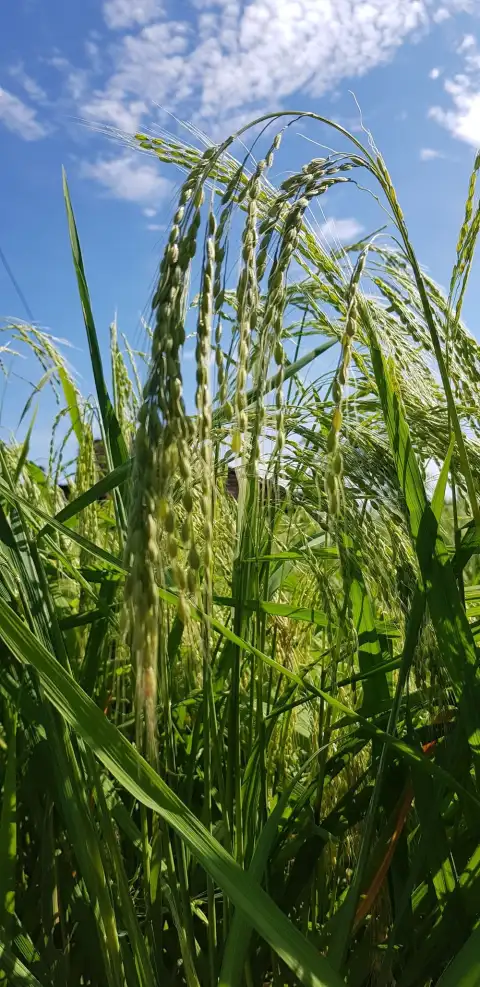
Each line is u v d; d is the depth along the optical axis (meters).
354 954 1.44
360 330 1.46
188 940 1.37
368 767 1.61
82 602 1.90
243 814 1.49
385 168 1.25
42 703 1.33
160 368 0.83
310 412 1.45
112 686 1.89
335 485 1.06
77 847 1.27
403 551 1.44
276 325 1.04
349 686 1.76
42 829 1.48
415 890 1.50
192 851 1.07
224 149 1.04
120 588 1.75
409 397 1.55
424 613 1.38
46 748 1.50
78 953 1.58
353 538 1.38
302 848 1.51
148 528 0.80
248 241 1.00
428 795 1.38
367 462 1.40
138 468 0.82
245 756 1.71
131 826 1.43
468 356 1.52
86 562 1.92
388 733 1.31
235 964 1.15
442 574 1.32
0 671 1.48
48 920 1.45
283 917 1.05
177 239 0.91
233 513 1.68
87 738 1.04
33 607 1.39
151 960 1.41
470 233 1.38
